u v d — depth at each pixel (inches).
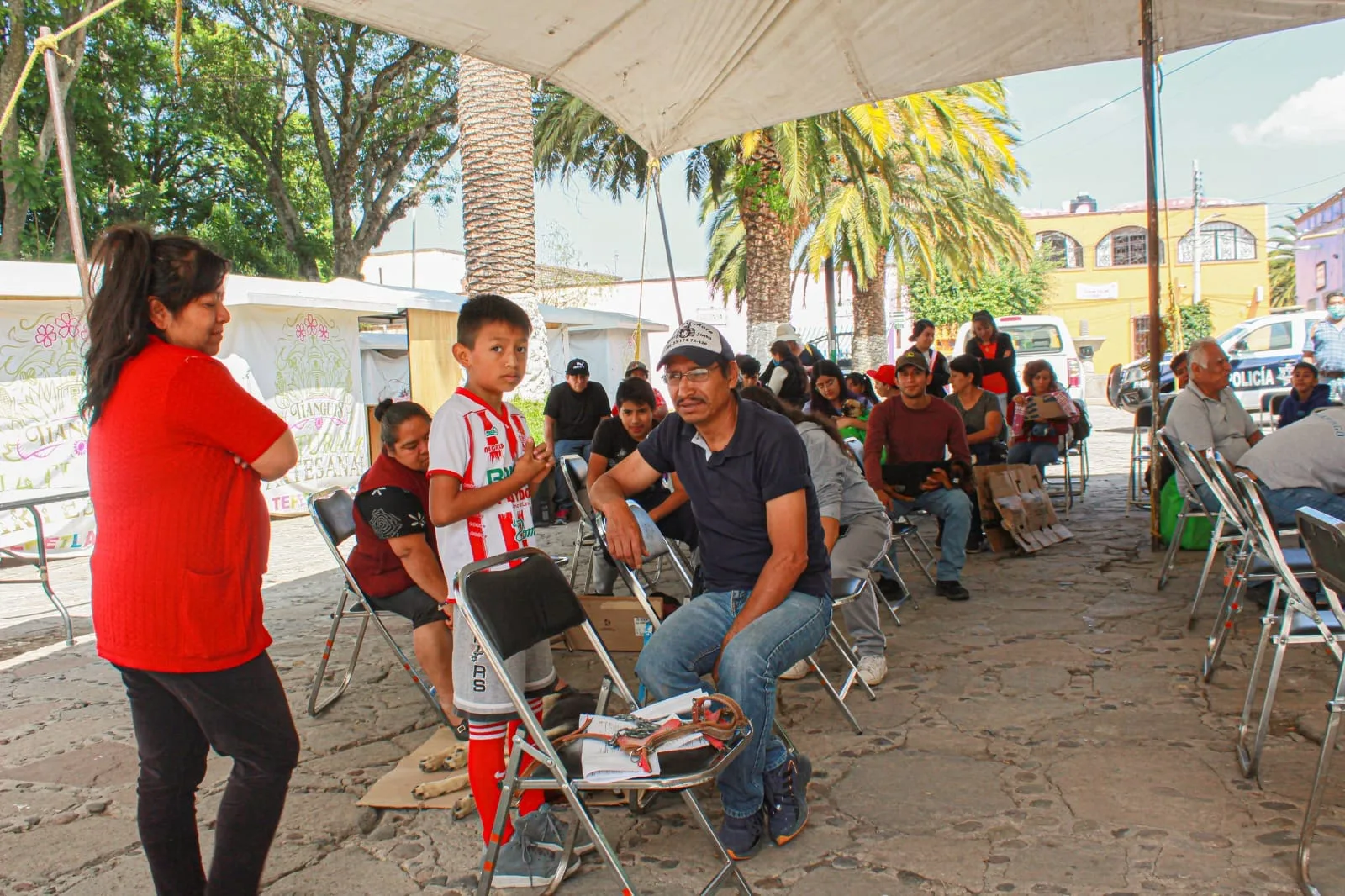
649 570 300.0
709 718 104.2
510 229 506.3
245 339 448.5
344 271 975.0
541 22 207.6
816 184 622.5
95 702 197.2
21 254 684.1
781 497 120.9
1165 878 112.2
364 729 174.4
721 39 225.9
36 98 688.4
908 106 581.9
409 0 190.2
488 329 117.8
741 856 121.3
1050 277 1686.8
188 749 98.8
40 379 391.2
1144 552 292.2
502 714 115.5
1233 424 237.8
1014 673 186.4
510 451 121.0
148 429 90.4
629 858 123.4
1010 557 295.7
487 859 107.1
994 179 759.1
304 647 231.0
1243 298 1702.8
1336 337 566.9
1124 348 1749.5
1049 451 362.0
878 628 186.4
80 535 401.7
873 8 217.3
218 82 893.8
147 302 93.0
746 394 178.5
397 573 169.2
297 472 471.8
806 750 155.3
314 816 138.5
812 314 1560.0
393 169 995.9
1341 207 1278.3
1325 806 126.6
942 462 249.6
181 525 91.4
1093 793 134.1
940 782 140.8
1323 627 125.6
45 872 125.3
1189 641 200.7
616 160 706.2
